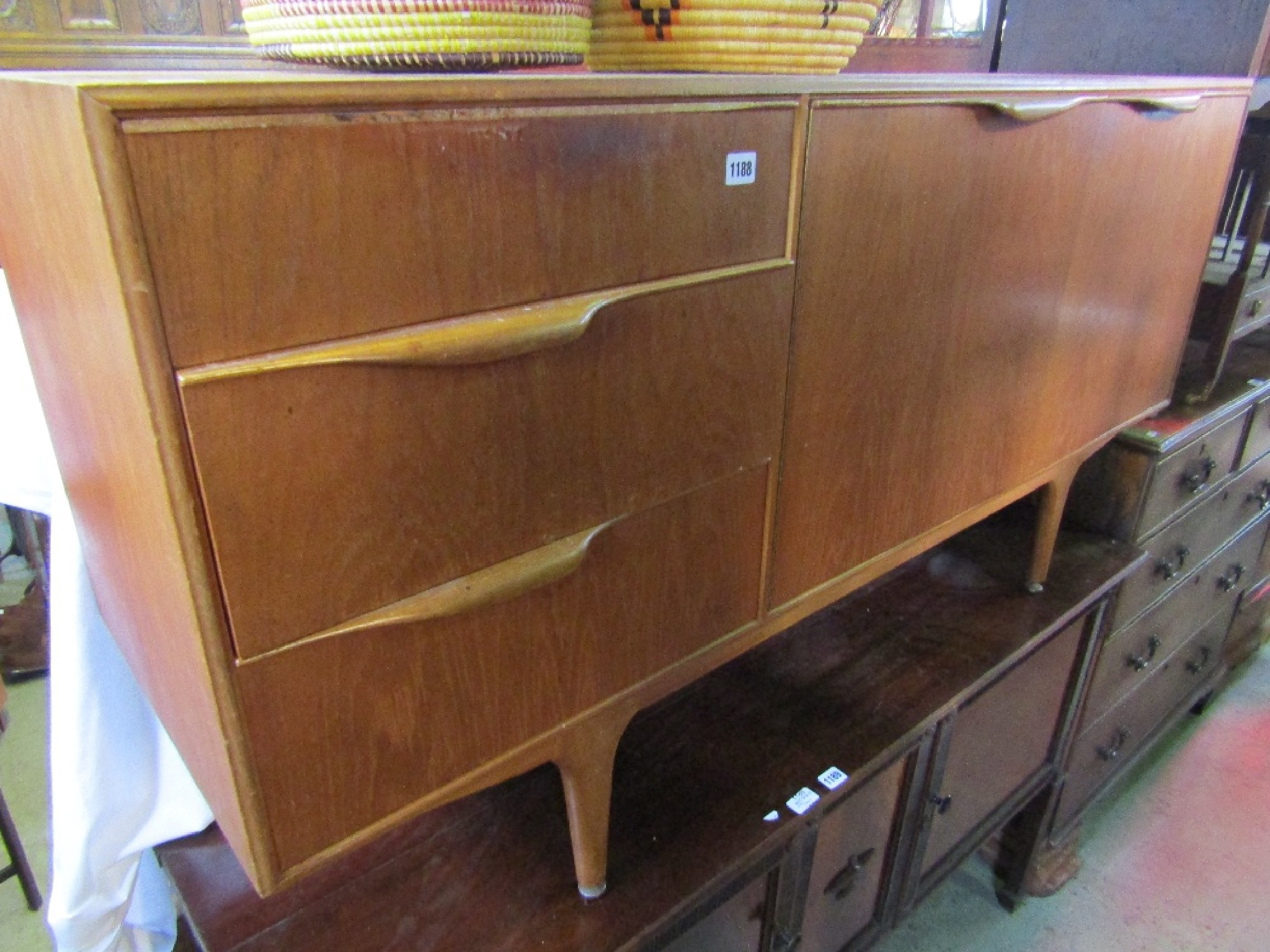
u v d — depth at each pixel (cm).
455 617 57
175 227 40
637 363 61
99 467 56
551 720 67
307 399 46
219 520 45
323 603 51
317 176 43
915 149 73
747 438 71
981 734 118
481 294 51
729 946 92
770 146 63
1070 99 85
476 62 56
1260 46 120
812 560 84
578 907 79
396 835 86
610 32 69
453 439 53
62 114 39
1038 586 123
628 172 55
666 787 91
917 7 139
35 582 192
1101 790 162
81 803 82
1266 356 170
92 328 46
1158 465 131
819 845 98
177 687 57
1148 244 109
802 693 104
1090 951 144
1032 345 98
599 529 63
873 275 75
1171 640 163
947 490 96
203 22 98
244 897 80
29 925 137
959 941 146
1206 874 158
